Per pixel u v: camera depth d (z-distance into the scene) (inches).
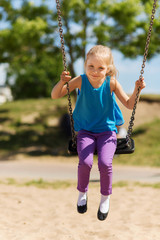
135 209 271.7
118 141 133.7
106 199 124.4
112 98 127.8
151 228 220.2
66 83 128.3
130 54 637.9
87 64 122.2
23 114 956.0
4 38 636.1
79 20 644.7
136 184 385.4
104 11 634.2
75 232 214.1
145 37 628.1
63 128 792.3
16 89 2066.9
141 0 628.1
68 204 294.8
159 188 358.6
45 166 543.8
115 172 492.7
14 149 698.8
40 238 200.7
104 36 621.0
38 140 756.6
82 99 127.5
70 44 649.0
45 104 1060.5
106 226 227.1
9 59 693.9
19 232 211.2
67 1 607.8
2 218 243.9
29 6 655.1
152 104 954.7
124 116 872.9
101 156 119.9
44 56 707.4
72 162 592.1
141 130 777.6
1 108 1053.2
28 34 614.2
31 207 282.5
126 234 207.3
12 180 415.2
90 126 125.9
